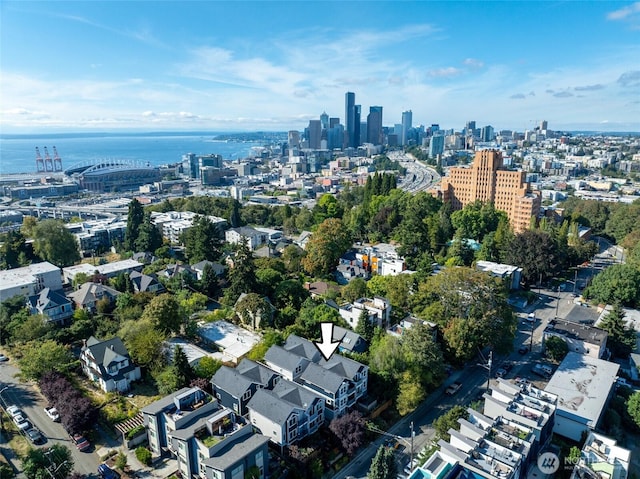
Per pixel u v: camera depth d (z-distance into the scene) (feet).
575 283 421.59
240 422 196.03
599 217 630.33
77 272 400.67
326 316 297.74
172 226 555.28
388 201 584.81
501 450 176.65
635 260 419.54
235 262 352.49
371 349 262.26
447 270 301.84
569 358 268.21
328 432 213.87
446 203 580.30
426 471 169.89
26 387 250.16
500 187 604.90
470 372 278.26
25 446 205.36
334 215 614.75
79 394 227.61
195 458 182.09
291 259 439.22
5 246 443.32
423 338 250.57
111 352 244.63
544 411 204.44
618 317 298.56
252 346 279.28
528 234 427.33
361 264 435.53
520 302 378.73
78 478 177.58
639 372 274.98
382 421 230.68
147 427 203.31
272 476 188.85
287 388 218.18
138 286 367.86
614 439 207.72
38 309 310.04
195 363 255.91
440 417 216.54
